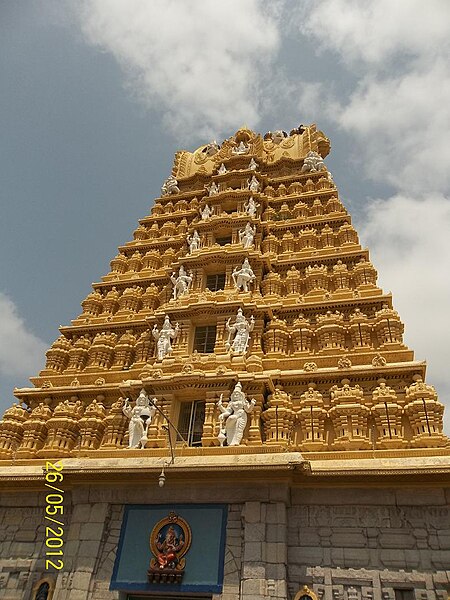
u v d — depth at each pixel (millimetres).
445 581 15344
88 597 17109
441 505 16562
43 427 23781
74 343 28719
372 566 16156
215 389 21328
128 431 22109
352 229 29969
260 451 18562
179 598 17203
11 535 19953
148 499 18641
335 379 21578
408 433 19219
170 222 36281
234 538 17141
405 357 21734
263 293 27562
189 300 26375
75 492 19516
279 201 34625
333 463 18047
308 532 17172
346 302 25062
